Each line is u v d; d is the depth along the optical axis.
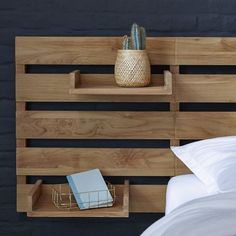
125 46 2.25
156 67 2.42
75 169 2.43
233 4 2.39
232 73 2.42
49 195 2.45
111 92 2.18
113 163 2.43
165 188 2.44
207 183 2.08
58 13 2.40
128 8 2.40
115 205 2.29
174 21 2.40
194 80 2.38
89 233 2.50
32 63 2.38
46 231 2.50
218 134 2.41
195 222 1.67
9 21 2.40
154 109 2.45
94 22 2.40
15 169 2.47
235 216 1.67
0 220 2.50
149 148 2.43
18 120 2.41
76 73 2.26
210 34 2.40
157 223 1.80
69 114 2.41
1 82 2.43
